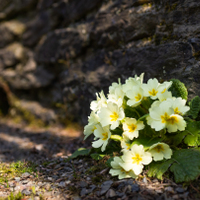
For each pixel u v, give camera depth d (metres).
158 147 0.51
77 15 0.81
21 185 0.52
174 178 0.49
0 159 0.66
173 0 0.60
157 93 0.52
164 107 0.50
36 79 1.00
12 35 1.11
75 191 0.50
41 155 0.67
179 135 0.52
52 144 0.73
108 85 0.70
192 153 0.50
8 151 0.72
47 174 0.56
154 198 0.47
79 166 0.56
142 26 0.64
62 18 0.90
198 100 0.54
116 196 0.48
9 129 0.97
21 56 1.08
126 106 0.54
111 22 0.70
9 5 1.15
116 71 0.69
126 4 0.67
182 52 0.58
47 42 0.92
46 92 1.00
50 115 0.93
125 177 0.50
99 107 0.54
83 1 0.77
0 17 1.16
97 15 0.73
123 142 0.53
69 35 0.82
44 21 0.96
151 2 0.64
